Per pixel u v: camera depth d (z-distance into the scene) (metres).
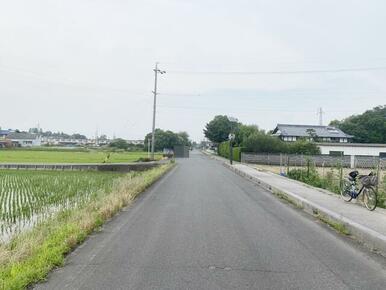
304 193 16.56
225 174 31.67
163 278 6.01
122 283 5.78
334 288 5.69
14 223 11.38
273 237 8.95
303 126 80.19
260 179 24.28
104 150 93.69
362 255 7.55
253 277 6.11
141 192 17.88
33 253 6.86
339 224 10.18
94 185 21.69
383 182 14.88
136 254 7.37
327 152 63.12
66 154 67.56
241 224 10.44
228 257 7.20
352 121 95.44
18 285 5.34
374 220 10.27
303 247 8.07
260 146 56.41
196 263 6.81
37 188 20.39
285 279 6.04
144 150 106.81
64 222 9.76
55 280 5.89
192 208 13.12
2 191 19.16
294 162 51.72
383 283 5.95
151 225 10.16
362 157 51.81
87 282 5.82
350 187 13.70
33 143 148.88
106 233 9.19
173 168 38.72
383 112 96.56
